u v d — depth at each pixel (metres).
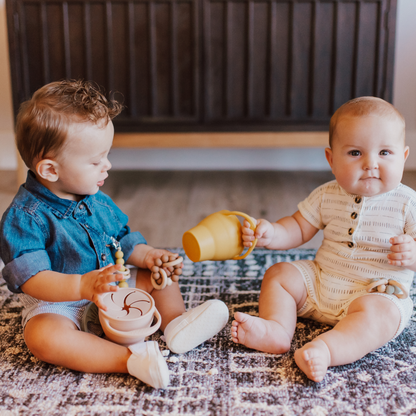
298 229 1.03
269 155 2.56
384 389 0.77
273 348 0.86
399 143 0.87
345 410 0.71
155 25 1.93
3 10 2.30
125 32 1.94
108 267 0.77
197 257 0.90
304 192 2.12
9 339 0.92
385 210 0.91
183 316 0.87
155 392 0.76
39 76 1.97
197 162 2.58
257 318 0.86
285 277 0.96
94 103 0.83
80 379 0.79
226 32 1.94
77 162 0.83
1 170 2.51
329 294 0.94
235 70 1.98
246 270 1.26
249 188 2.20
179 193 2.12
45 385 0.77
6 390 0.76
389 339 0.85
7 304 1.06
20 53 1.94
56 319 0.82
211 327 0.86
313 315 0.98
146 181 2.33
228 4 1.91
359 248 0.94
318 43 1.94
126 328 0.81
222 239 0.92
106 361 0.79
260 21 1.93
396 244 0.85
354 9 1.90
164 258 0.97
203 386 0.77
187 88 2.00
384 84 1.96
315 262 1.02
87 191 0.87
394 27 1.90
